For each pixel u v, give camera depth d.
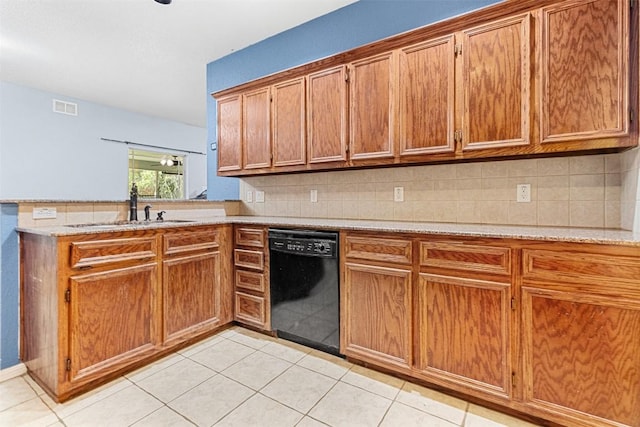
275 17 2.79
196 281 2.30
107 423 1.51
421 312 1.75
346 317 2.03
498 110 1.77
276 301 2.36
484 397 1.59
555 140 1.63
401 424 1.51
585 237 1.35
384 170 2.49
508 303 1.51
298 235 2.21
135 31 2.99
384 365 1.88
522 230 1.65
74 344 1.67
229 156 2.97
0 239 1.86
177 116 5.95
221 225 2.50
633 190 1.58
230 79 3.48
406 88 2.05
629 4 1.47
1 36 3.06
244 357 2.14
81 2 2.54
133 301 1.92
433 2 2.29
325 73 2.39
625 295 1.28
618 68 1.50
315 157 2.45
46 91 4.59
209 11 2.68
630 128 1.48
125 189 5.51
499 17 1.76
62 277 1.63
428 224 2.10
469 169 2.16
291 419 1.54
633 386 1.28
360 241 1.96
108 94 4.74
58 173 4.72
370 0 2.54
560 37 1.61
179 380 1.87
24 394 1.72
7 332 1.90
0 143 4.21
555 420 1.43
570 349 1.39
